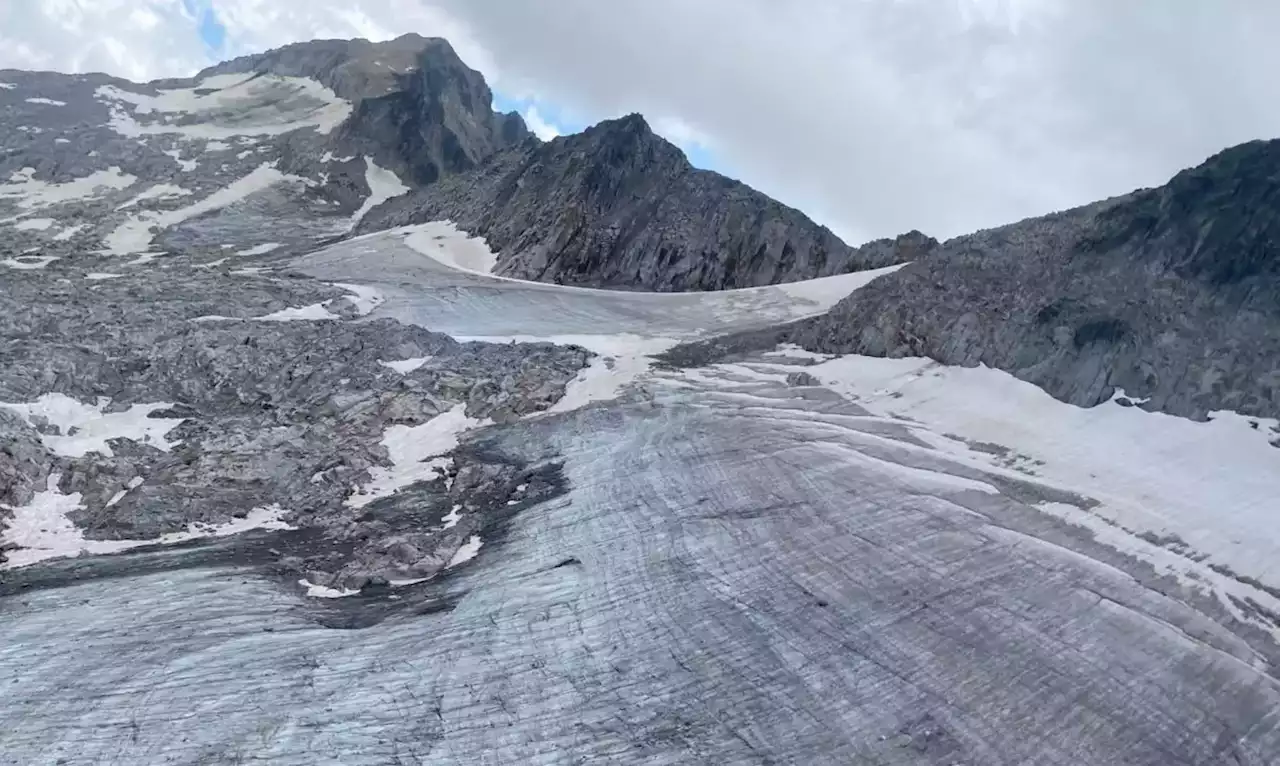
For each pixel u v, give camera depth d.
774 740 16.08
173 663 17.61
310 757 15.35
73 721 15.89
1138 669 18.00
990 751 15.98
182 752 15.30
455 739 15.91
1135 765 15.78
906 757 15.77
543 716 16.52
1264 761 15.96
